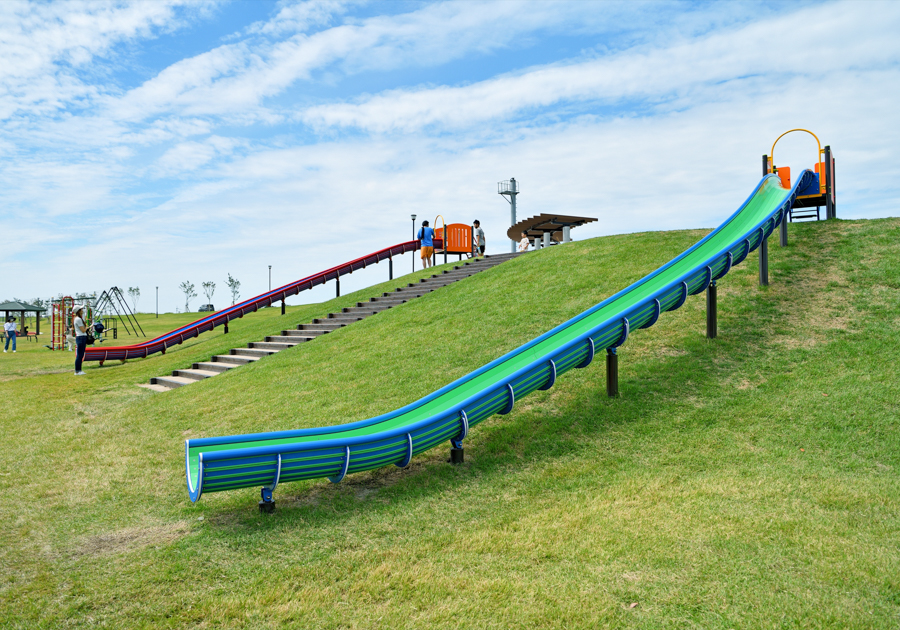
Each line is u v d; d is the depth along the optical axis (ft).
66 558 17.30
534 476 23.30
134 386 53.31
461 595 14.19
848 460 22.94
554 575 15.03
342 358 46.50
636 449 25.30
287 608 13.82
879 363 31.01
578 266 57.67
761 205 53.78
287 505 21.52
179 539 18.53
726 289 45.01
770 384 30.60
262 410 35.70
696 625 12.50
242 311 85.66
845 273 44.39
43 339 131.34
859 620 12.44
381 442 22.16
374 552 16.98
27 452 30.37
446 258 95.35
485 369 31.65
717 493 20.17
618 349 37.58
